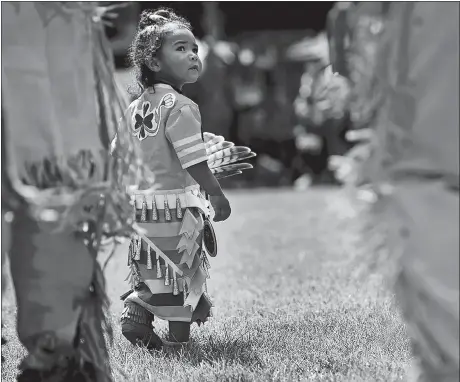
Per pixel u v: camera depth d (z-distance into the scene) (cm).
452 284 430
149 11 766
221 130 3747
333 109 529
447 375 435
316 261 1215
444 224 432
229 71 3866
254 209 2447
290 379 578
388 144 451
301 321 781
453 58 433
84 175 466
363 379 559
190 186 695
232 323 795
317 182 3659
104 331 521
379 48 453
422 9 437
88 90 478
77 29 474
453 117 434
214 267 1252
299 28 4128
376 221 459
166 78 718
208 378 592
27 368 491
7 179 463
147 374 608
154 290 691
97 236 471
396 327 705
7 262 471
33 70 467
